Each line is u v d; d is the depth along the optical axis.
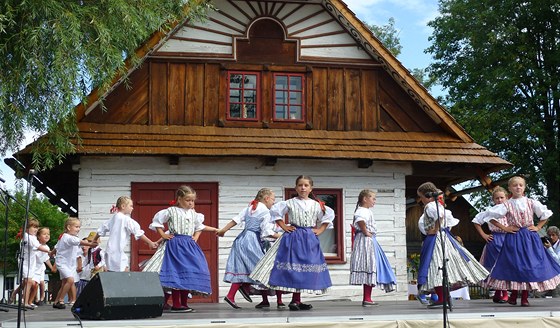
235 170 13.20
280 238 8.83
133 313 7.49
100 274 7.48
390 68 13.80
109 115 13.06
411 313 8.10
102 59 11.28
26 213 7.93
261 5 13.84
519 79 25.52
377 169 13.70
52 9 10.66
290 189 13.32
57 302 11.12
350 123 13.95
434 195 8.01
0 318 8.15
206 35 13.62
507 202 9.36
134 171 12.91
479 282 9.23
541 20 26.28
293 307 8.88
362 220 9.59
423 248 9.05
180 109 13.38
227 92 13.59
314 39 13.98
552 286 9.08
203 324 7.46
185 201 8.95
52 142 11.62
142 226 12.84
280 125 13.70
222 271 12.95
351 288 13.27
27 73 10.77
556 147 25.95
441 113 13.89
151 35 12.80
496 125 25.73
